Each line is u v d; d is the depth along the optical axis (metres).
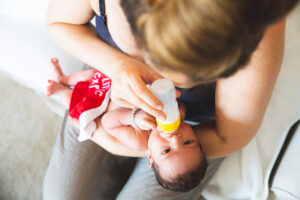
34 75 1.21
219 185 1.02
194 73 0.32
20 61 1.22
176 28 0.27
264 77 0.54
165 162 0.77
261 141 0.99
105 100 0.97
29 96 1.73
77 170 0.96
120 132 0.85
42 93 1.33
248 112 0.61
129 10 0.33
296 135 0.94
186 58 0.29
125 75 0.58
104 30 0.72
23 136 1.61
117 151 0.87
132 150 0.85
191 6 0.26
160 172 0.79
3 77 1.79
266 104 0.61
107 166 1.00
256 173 0.95
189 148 0.75
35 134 1.61
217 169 0.99
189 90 0.66
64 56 1.22
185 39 0.27
